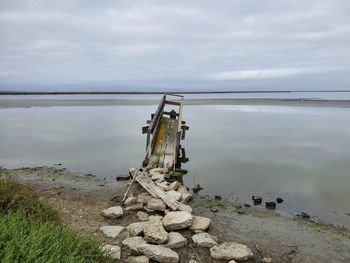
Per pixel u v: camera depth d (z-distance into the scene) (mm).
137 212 8148
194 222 7449
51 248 3658
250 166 14625
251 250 6660
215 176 12859
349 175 13227
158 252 5652
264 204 9789
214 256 6016
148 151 13492
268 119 35344
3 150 17250
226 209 9148
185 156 16250
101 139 21469
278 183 12047
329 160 16109
